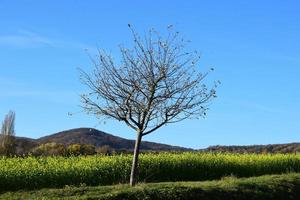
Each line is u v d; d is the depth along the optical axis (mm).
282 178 27375
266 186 25359
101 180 29906
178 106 23031
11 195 23719
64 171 28984
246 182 25406
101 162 31344
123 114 23203
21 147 53375
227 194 23016
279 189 25500
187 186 22625
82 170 29516
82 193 21984
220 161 35750
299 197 25734
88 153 48031
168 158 34125
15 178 27562
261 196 24000
